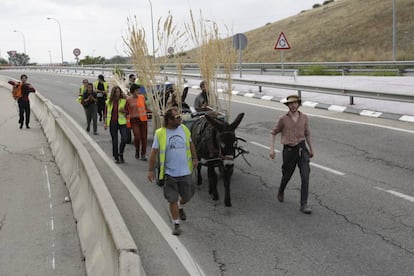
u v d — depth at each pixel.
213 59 11.26
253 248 6.70
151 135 15.66
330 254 6.38
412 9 67.31
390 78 26.05
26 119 19.64
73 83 42.22
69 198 9.59
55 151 13.58
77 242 7.44
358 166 10.49
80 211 8.14
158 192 9.55
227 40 11.49
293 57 68.44
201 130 8.80
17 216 8.85
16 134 18.22
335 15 82.06
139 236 7.27
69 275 6.35
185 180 7.30
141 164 12.01
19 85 19.38
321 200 8.52
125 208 8.59
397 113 15.61
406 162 10.52
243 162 11.58
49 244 7.43
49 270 6.54
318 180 9.71
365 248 6.50
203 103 11.47
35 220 8.55
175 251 6.69
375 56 48.31
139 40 10.85
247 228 7.45
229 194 8.45
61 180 11.11
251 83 23.78
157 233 7.38
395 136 13.03
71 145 10.54
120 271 4.34
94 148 14.14
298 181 9.80
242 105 20.78
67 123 19.22
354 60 50.31
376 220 7.46
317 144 12.74
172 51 11.02
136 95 12.21
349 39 67.06
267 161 11.59
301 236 7.03
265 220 7.75
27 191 10.42
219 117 9.83
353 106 17.59
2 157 14.13
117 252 4.84
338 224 7.39
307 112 17.88
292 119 8.06
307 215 7.87
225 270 6.08
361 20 71.75
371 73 30.00
